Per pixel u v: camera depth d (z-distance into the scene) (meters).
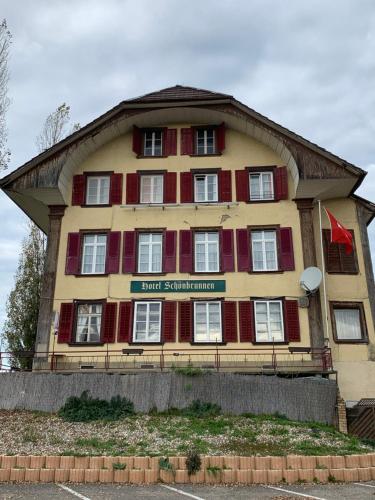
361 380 21.92
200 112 25.06
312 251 22.94
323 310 22.56
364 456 12.83
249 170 24.73
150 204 24.25
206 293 22.83
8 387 18.09
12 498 9.86
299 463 12.34
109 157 25.48
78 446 13.55
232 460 12.12
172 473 11.70
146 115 25.27
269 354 21.70
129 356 22.12
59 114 35.38
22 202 25.12
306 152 23.39
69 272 23.45
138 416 16.81
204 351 21.97
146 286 23.08
